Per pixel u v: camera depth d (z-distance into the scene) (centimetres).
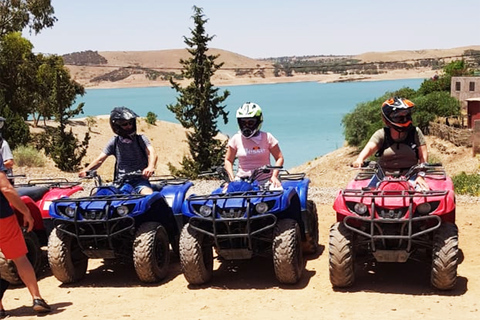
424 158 755
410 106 738
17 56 5588
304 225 794
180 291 734
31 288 659
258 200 719
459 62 6456
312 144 7612
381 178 742
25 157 2866
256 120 791
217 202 728
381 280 735
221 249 730
